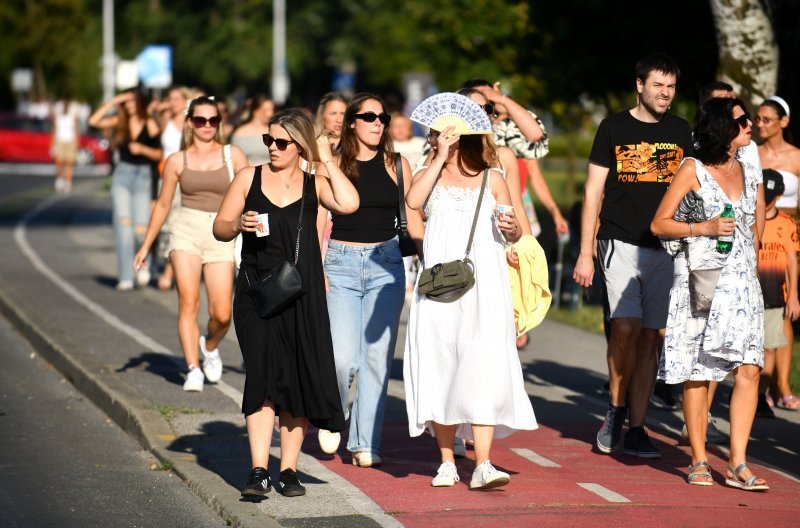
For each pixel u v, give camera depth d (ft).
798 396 92.02
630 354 72.90
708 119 64.39
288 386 60.95
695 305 64.39
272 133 61.62
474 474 63.16
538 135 81.66
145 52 288.92
